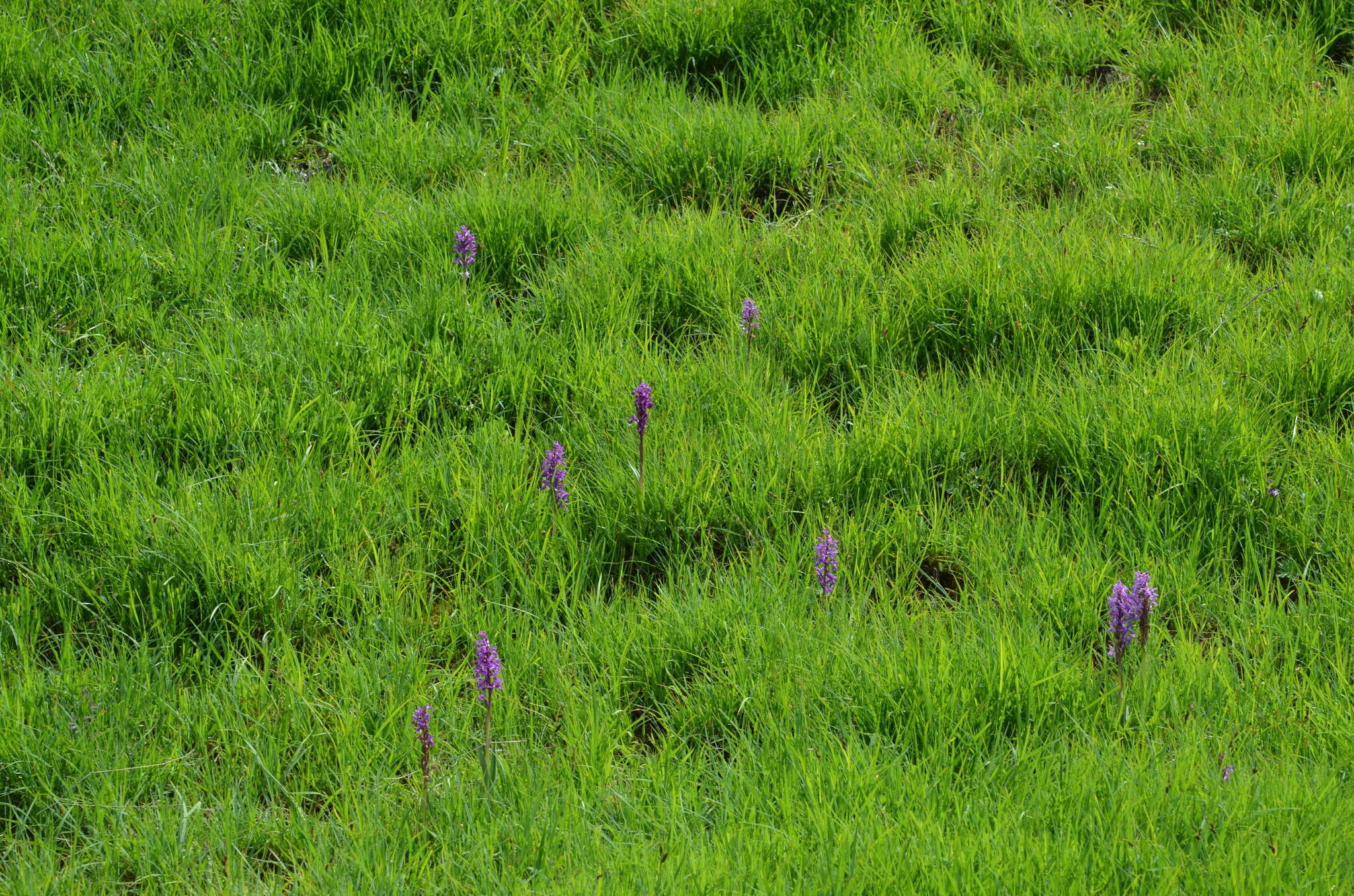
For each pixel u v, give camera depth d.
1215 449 9.33
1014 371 10.67
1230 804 6.73
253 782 7.59
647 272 11.87
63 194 12.56
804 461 9.76
